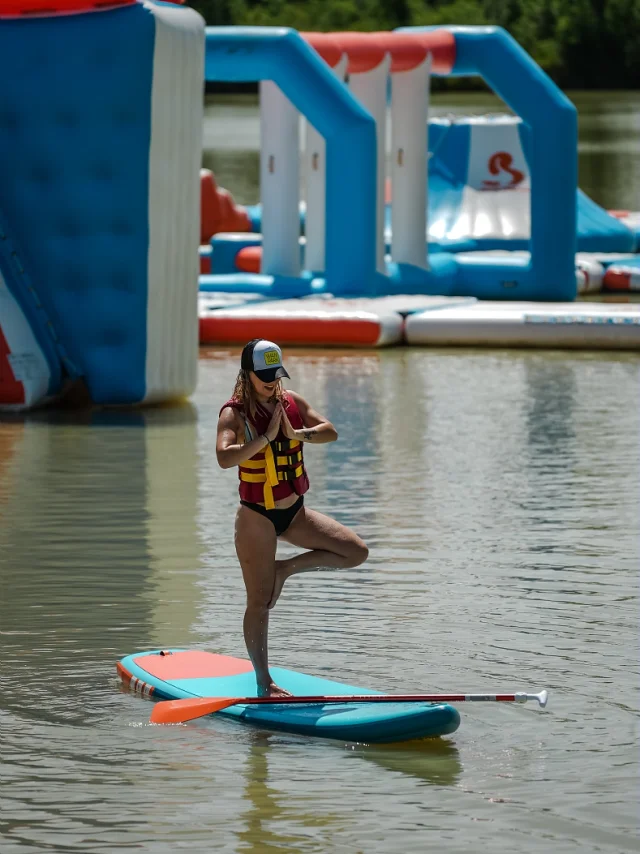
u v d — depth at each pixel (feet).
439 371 194.08
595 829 58.03
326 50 232.73
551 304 243.81
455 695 67.31
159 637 83.15
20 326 158.51
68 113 154.10
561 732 68.39
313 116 226.99
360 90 242.37
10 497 119.24
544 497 119.75
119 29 151.53
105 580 94.68
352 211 235.20
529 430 150.61
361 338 215.51
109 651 80.64
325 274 240.94
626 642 81.76
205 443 143.54
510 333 218.18
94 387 162.20
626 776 63.16
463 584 93.91
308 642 81.87
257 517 70.74
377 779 63.05
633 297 275.59
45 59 153.58
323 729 67.97
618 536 106.73
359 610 88.28
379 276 244.83
